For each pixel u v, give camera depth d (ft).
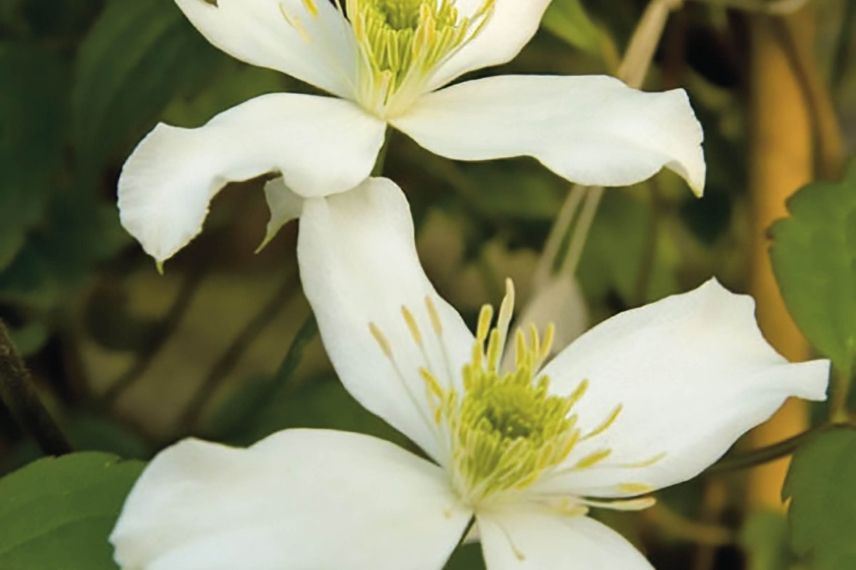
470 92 1.11
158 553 0.96
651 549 1.47
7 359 1.09
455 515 1.03
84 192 1.37
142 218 1.02
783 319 1.38
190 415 1.53
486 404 1.04
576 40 1.30
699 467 1.05
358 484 1.01
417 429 1.05
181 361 1.86
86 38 1.27
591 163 1.06
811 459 1.13
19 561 1.04
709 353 1.07
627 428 1.06
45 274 1.43
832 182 1.20
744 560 1.42
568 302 1.29
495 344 1.05
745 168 1.48
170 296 1.86
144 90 1.26
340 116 1.08
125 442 1.45
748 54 1.42
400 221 1.07
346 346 1.04
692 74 1.49
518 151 1.07
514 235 1.53
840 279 1.18
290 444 1.01
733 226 1.57
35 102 1.34
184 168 1.03
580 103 1.08
